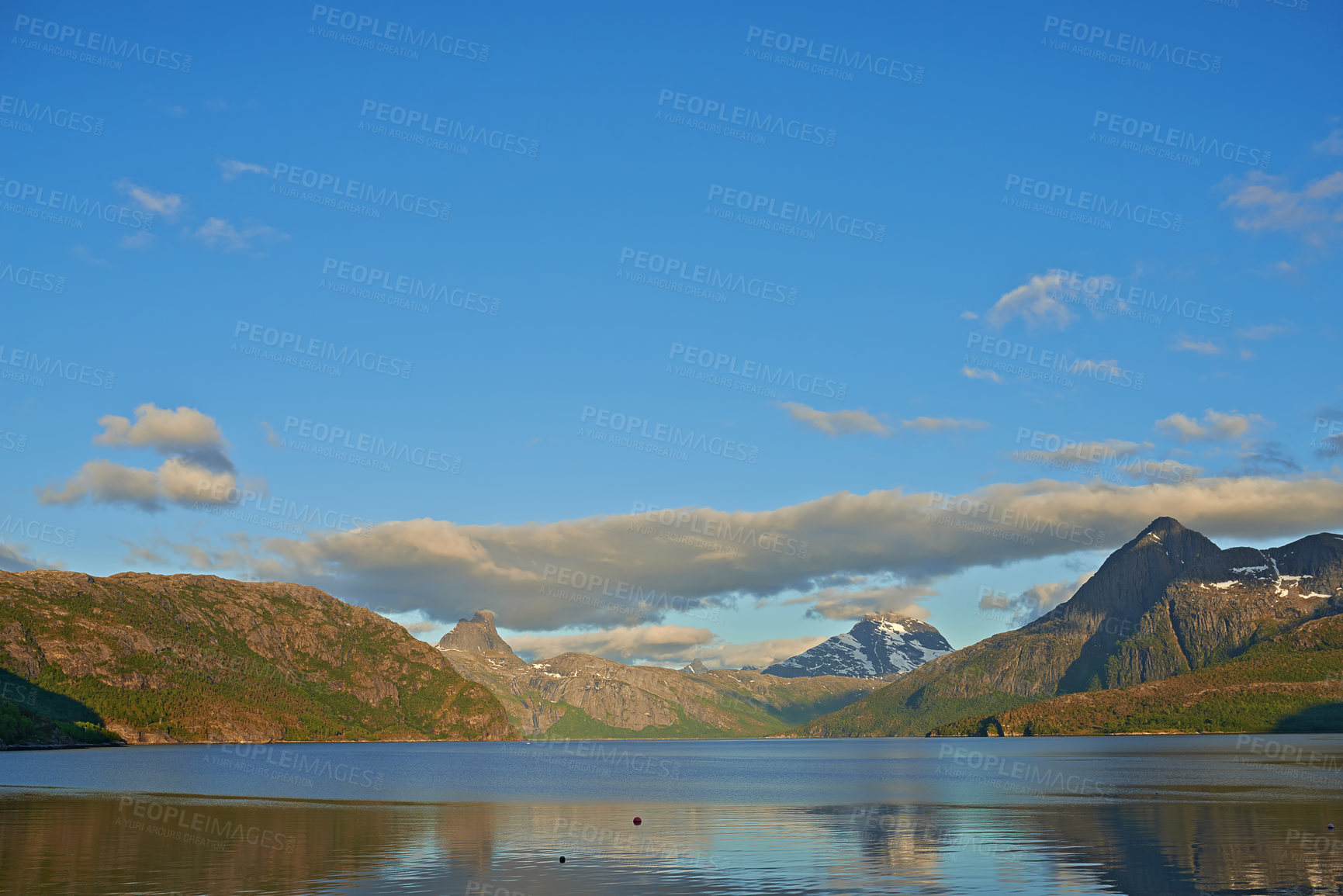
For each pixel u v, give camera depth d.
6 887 56.62
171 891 55.62
